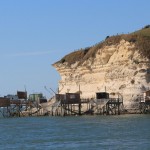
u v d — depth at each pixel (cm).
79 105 15500
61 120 13512
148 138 8181
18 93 18225
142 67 15350
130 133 9019
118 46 16125
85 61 17138
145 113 14725
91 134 9119
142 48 15662
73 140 8288
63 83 18038
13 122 13738
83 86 17012
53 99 16862
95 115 14975
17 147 7631
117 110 15100
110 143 7744
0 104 17675
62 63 18188
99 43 17300
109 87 15800
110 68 16075
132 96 15025
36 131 10250
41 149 7344
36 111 17300
